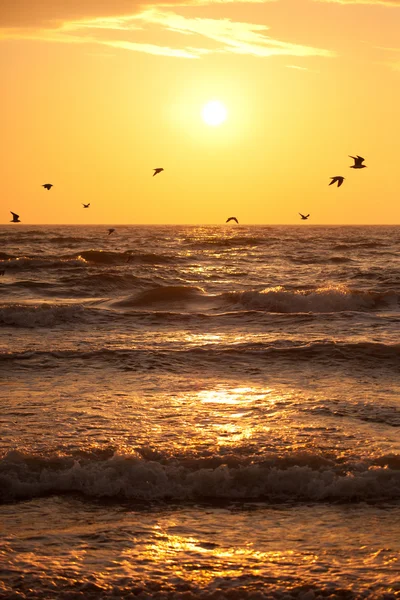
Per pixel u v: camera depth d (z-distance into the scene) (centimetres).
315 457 1077
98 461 1059
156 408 1409
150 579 746
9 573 754
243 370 1806
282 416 1351
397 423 1303
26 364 1836
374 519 907
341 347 1997
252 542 837
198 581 743
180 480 1016
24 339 2264
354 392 1564
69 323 2578
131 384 1641
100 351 1967
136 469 1027
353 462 1071
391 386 1631
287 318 2656
